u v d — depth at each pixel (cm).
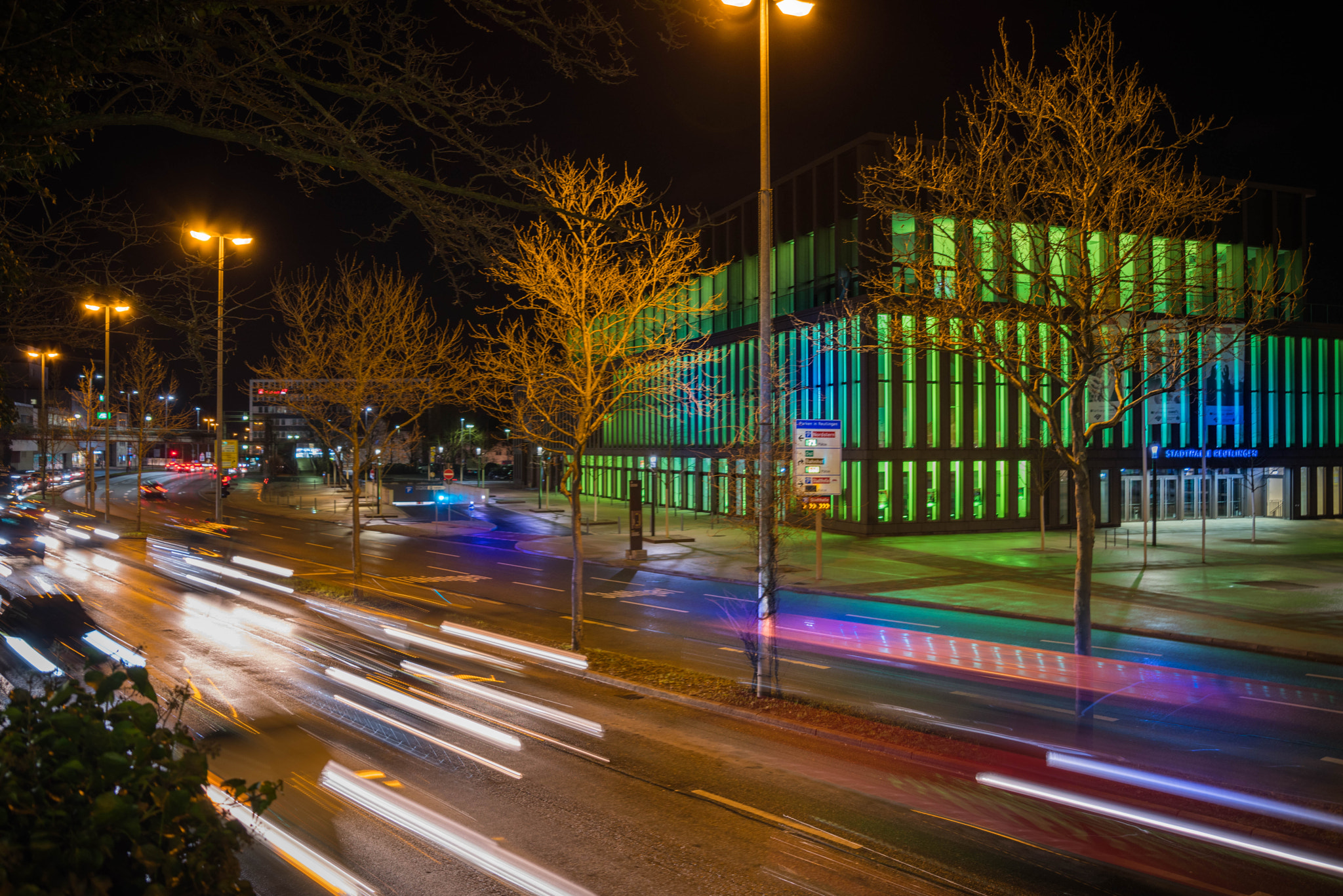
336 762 941
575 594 1534
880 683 1355
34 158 449
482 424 11150
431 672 1405
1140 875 683
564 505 6325
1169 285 1150
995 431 4075
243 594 2252
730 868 690
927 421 3969
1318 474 4784
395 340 2239
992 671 1452
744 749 1018
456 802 831
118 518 4984
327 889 640
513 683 1342
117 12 389
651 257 1488
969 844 743
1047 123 1096
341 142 434
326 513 5559
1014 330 1176
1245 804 841
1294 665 1524
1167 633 1791
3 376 561
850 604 2261
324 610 2036
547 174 472
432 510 5822
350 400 2156
